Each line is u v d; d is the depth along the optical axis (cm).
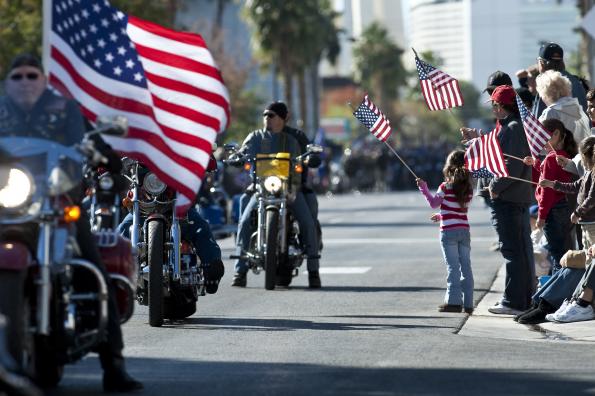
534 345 2975
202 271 3397
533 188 3859
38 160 2139
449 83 3816
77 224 2247
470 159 3569
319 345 2967
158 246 3262
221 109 2631
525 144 3572
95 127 2280
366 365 2645
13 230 2094
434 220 3681
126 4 10669
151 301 3284
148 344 2984
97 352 2305
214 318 3541
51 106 2209
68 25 2500
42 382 2309
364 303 3938
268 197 4397
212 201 7431
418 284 4553
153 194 3281
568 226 3634
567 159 3572
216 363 2680
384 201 14050
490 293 4159
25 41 10262
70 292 2197
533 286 3591
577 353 2833
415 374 2522
